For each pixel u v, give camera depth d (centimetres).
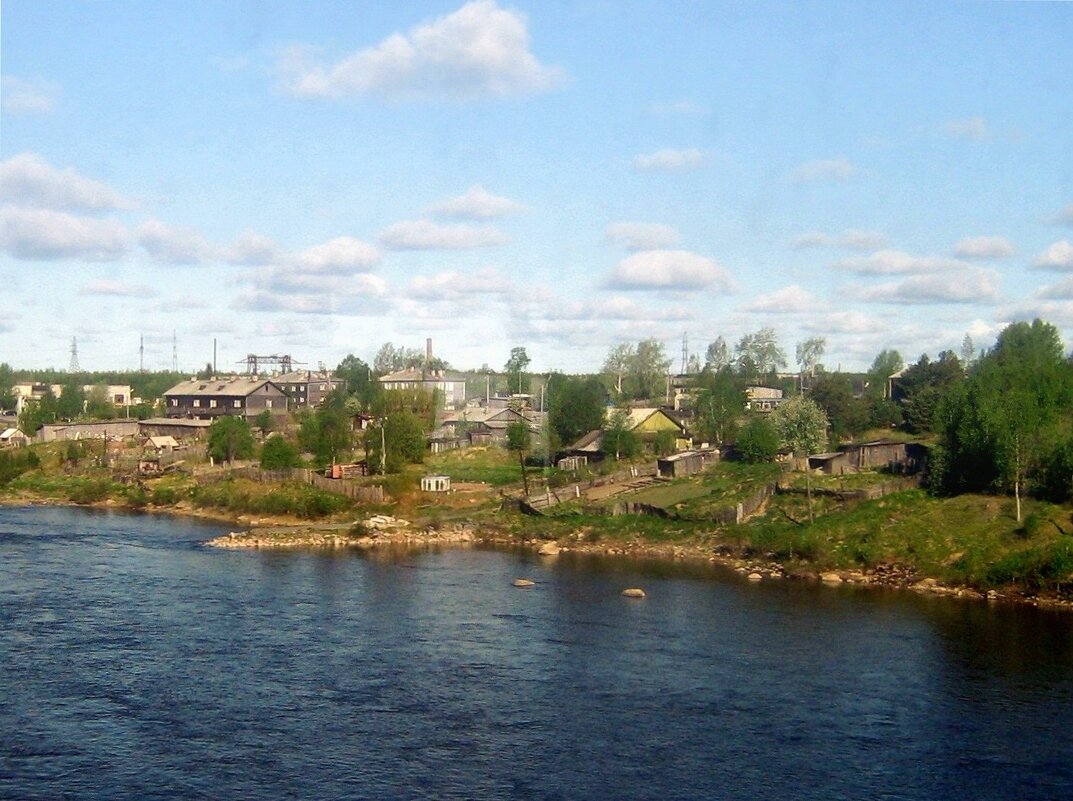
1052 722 3716
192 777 3222
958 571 5947
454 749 3456
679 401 15075
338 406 14225
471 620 5181
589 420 10862
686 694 4016
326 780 3206
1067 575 5612
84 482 10806
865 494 7250
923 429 10850
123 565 6681
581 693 4025
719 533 7175
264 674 4244
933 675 4247
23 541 7706
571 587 6019
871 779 3234
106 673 4231
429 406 12644
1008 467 6688
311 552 7331
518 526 7931
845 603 5566
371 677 4216
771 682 4159
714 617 5244
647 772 3278
